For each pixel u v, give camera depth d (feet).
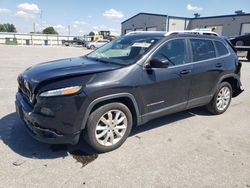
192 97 14.70
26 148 11.62
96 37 179.93
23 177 9.45
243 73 38.91
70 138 10.42
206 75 15.07
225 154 11.77
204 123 15.67
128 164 10.61
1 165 10.17
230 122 16.02
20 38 199.93
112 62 12.55
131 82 11.37
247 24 107.96
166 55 12.98
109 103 11.13
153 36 13.83
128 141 12.74
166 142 12.80
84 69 11.19
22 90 12.11
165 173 10.06
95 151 11.55
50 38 215.10
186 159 11.19
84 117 10.37
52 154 11.20
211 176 9.98
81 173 9.85
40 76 10.81
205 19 126.52
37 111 10.18
